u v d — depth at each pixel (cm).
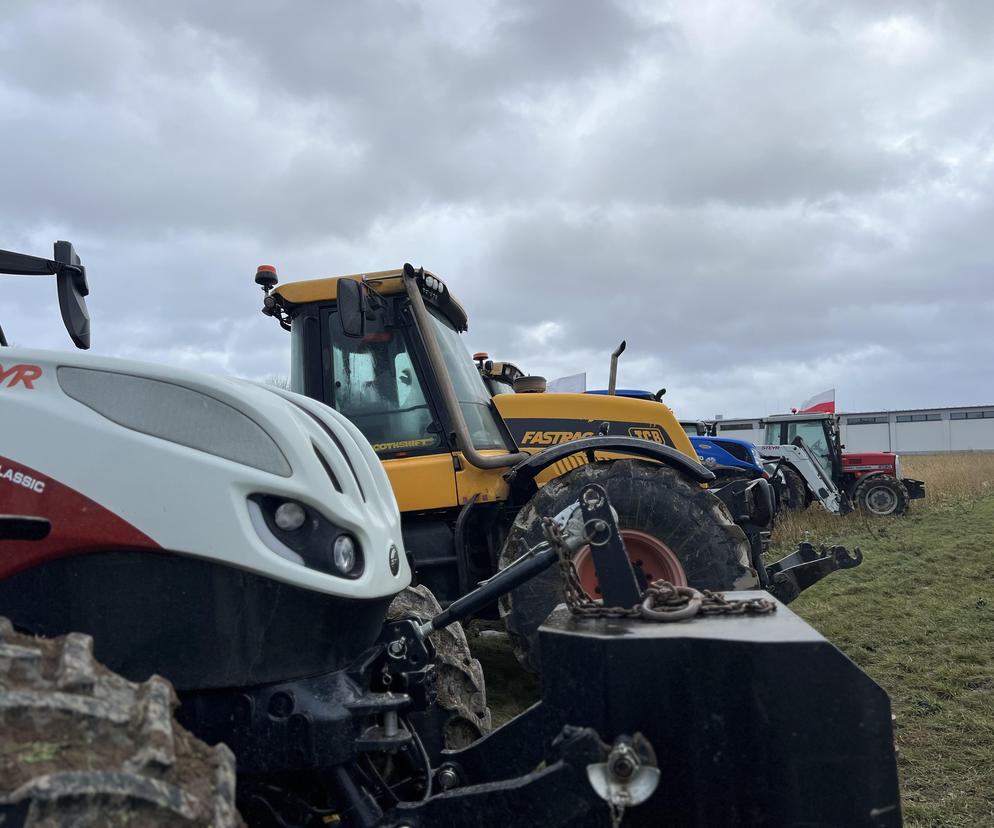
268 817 199
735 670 153
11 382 191
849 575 835
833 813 147
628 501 427
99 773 122
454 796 173
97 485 185
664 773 158
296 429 199
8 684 130
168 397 195
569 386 639
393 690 217
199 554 185
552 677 172
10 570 184
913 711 429
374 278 465
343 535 200
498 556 460
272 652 189
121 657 184
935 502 1709
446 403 452
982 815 310
